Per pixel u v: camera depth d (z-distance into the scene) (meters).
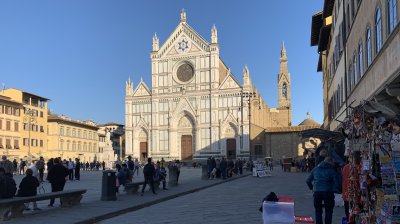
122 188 30.91
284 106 134.50
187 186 32.97
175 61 98.25
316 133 30.02
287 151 90.75
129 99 100.88
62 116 114.19
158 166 29.67
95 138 124.75
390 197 10.00
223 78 98.19
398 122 11.09
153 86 99.12
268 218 9.41
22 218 15.96
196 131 94.88
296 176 48.88
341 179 12.76
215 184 36.53
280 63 137.38
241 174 54.84
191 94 96.06
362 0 23.81
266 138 92.31
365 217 11.24
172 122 96.94
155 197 24.03
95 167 82.38
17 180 41.91
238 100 92.06
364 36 23.20
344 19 32.44
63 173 20.25
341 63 35.88
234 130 92.25
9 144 86.69
